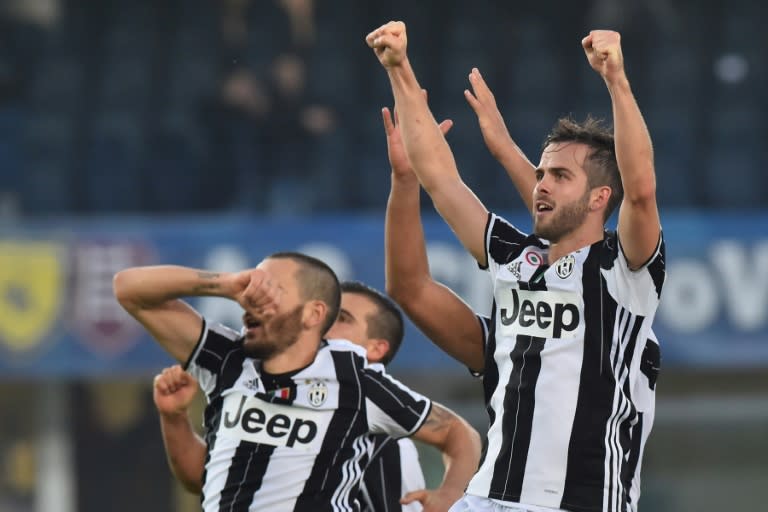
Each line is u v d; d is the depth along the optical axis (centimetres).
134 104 3312
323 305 1138
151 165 3169
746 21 3431
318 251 2564
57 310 2506
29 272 2506
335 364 1144
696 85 3350
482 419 2839
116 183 3161
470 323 1208
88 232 2533
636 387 1061
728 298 2536
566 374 1026
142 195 3142
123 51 3434
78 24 3484
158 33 3469
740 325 2530
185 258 2552
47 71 3378
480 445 1226
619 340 1028
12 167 3195
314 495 1118
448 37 3466
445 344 1219
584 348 1027
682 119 3294
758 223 2547
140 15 3503
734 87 3353
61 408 2895
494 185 3127
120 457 2920
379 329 1302
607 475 1018
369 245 2567
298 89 3162
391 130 1184
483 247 1103
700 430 2878
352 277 2558
